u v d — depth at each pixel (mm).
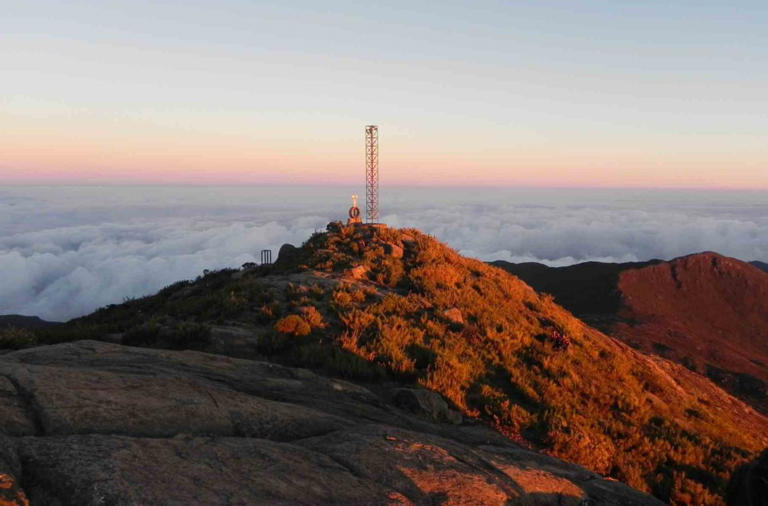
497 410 11664
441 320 17453
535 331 20156
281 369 9383
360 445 5555
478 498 4992
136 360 8250
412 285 21219
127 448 4234
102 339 14141
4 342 12172
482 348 15969
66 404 5012
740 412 29875
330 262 23453
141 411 5309
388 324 15766
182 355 8961
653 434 13664
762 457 6266
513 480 5715
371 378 12172
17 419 4566
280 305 17047
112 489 3555
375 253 25172
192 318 16281
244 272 28391
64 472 3682
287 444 5250
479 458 6059
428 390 10938
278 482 4324
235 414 5930
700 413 19172
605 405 14805
